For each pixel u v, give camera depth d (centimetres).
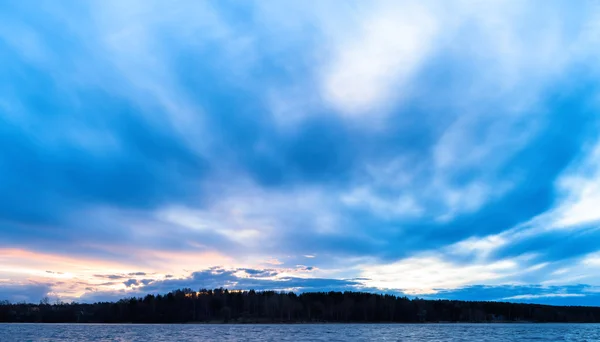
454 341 13712
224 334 16812
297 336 15775
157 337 14975
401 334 17275
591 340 14625
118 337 14888
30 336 15338
